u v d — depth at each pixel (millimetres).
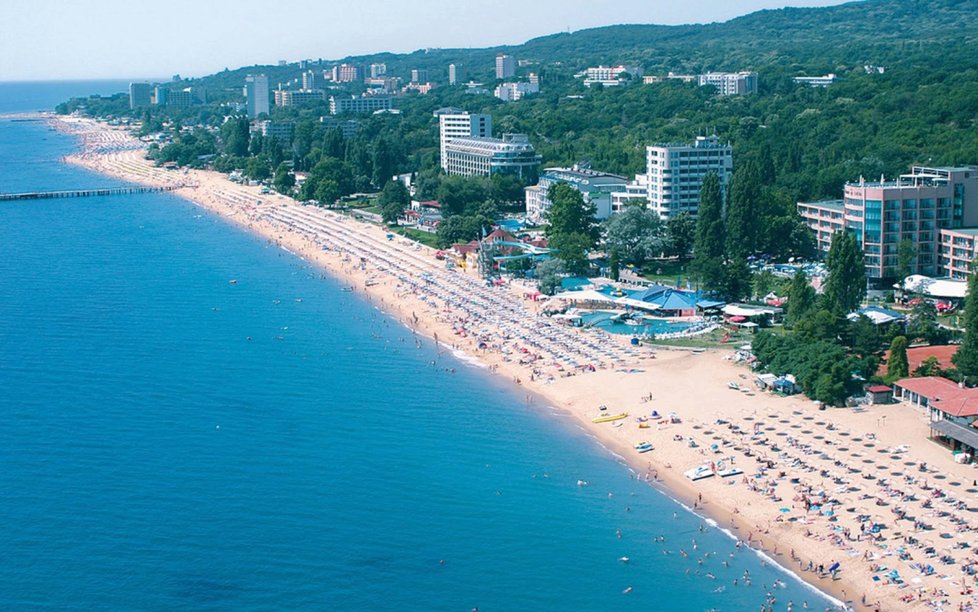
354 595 189875
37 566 197750
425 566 199750
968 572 189875
